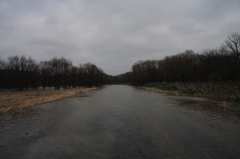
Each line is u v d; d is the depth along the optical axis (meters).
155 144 5.71
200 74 41.03
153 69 71.25
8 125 8.30
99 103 16.72
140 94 28.72
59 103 16.78
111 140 6.14
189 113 11.14
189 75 47.03
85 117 10.17
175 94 26.58
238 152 5.02
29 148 5.38
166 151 5.10
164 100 18.80
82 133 7.01
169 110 12.38
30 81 45.47
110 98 21.91
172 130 7.38
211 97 20.42
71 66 56.38
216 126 7.93
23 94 28.23
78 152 5.04
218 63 30.53
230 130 7.28
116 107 14.01
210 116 10.12
